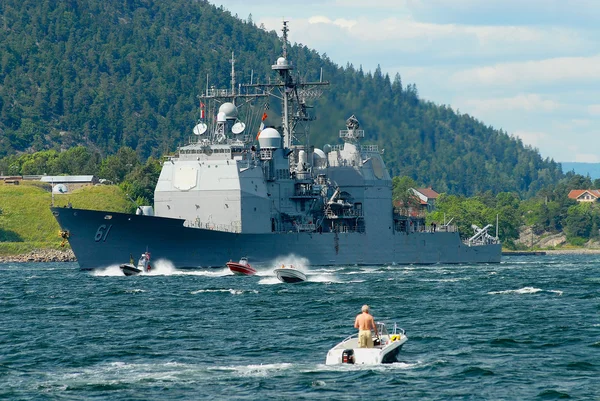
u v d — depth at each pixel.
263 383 167.88
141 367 182.25
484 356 192.25
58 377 174.12
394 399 158.25
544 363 185.38
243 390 163.38
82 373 177.38
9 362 188.25
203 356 193.00
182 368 180.75
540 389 164.75
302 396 159.62
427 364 183.25
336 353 182.38
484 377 172.88
